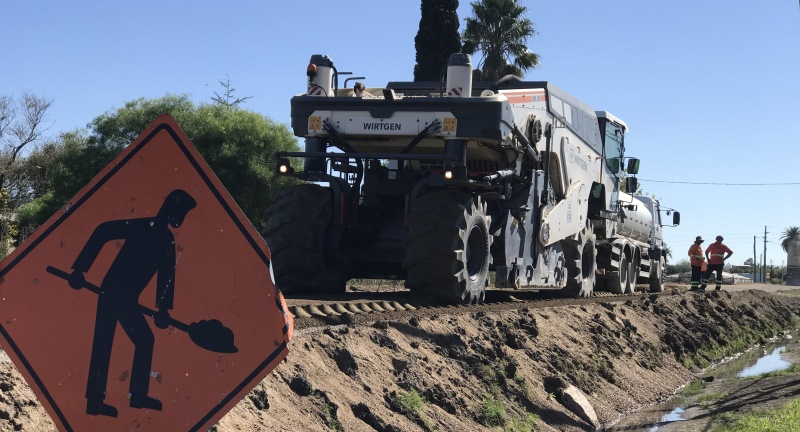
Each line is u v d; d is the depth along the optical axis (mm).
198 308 3080
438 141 11445
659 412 11328
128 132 31000
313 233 11508
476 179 12422
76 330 3123
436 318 9641
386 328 8562
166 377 3070
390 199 12672
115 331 3107
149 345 3088
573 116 15125
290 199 11711
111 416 3086
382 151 11727
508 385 9320
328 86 11539
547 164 13766
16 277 3156
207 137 30047
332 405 6484
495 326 10555
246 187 29516
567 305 14273
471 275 11586
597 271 18672
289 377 6512
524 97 12500
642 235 22734
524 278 13203
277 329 3027
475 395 8531
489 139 10930
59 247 3154
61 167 31172
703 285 26484
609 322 14633
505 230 12445
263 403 5922
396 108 11109
